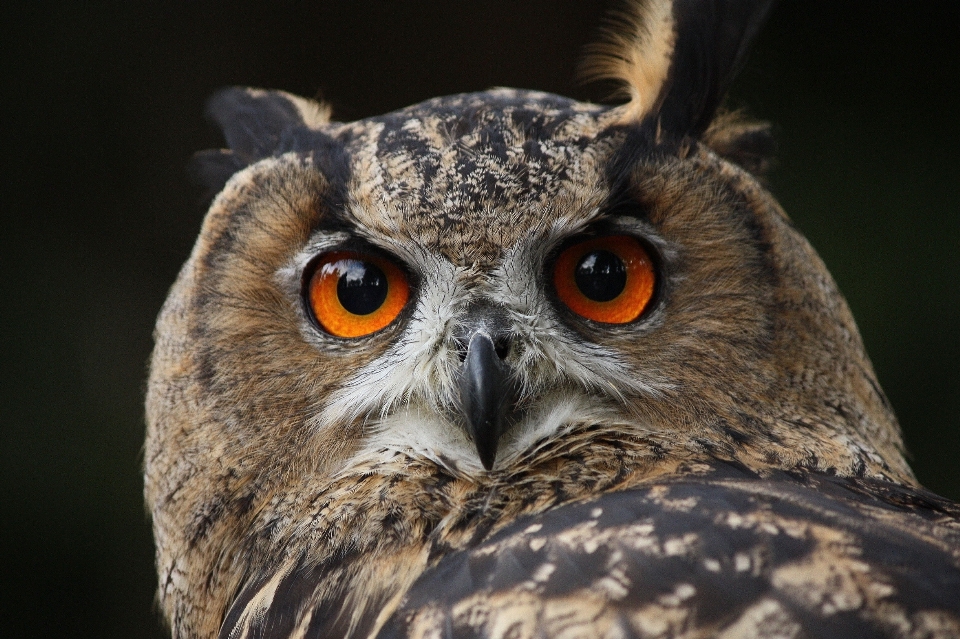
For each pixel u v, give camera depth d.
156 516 2.78
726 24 2.78
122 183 3.42
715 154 2.76
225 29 3.52
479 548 2.70
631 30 2.80
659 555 2.67
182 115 3.48
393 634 2.68
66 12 3.40
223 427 2.76
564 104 2.77
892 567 2.66
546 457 2.74
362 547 2.73
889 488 2.73
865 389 2.77
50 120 3.39
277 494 2.75
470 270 2.74
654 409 2.74
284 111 2.82
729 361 2.74
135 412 3.20
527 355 2.74
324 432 2.75
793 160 3.30
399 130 2.75
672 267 2.74
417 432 2.74
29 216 3.35
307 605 2.73
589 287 2.75
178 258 3.41
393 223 2.74
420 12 3.61
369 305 2.75
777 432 2.74
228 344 2.76
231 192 2.77
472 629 2.67
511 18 3.63
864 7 3.38
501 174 2.74
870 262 3.12
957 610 2.65
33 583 3.04
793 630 2.65
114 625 3.04
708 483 2.71
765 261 2.75
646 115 2.75
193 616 2.77
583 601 2.67
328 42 3.59
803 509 2.69
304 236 2.75
